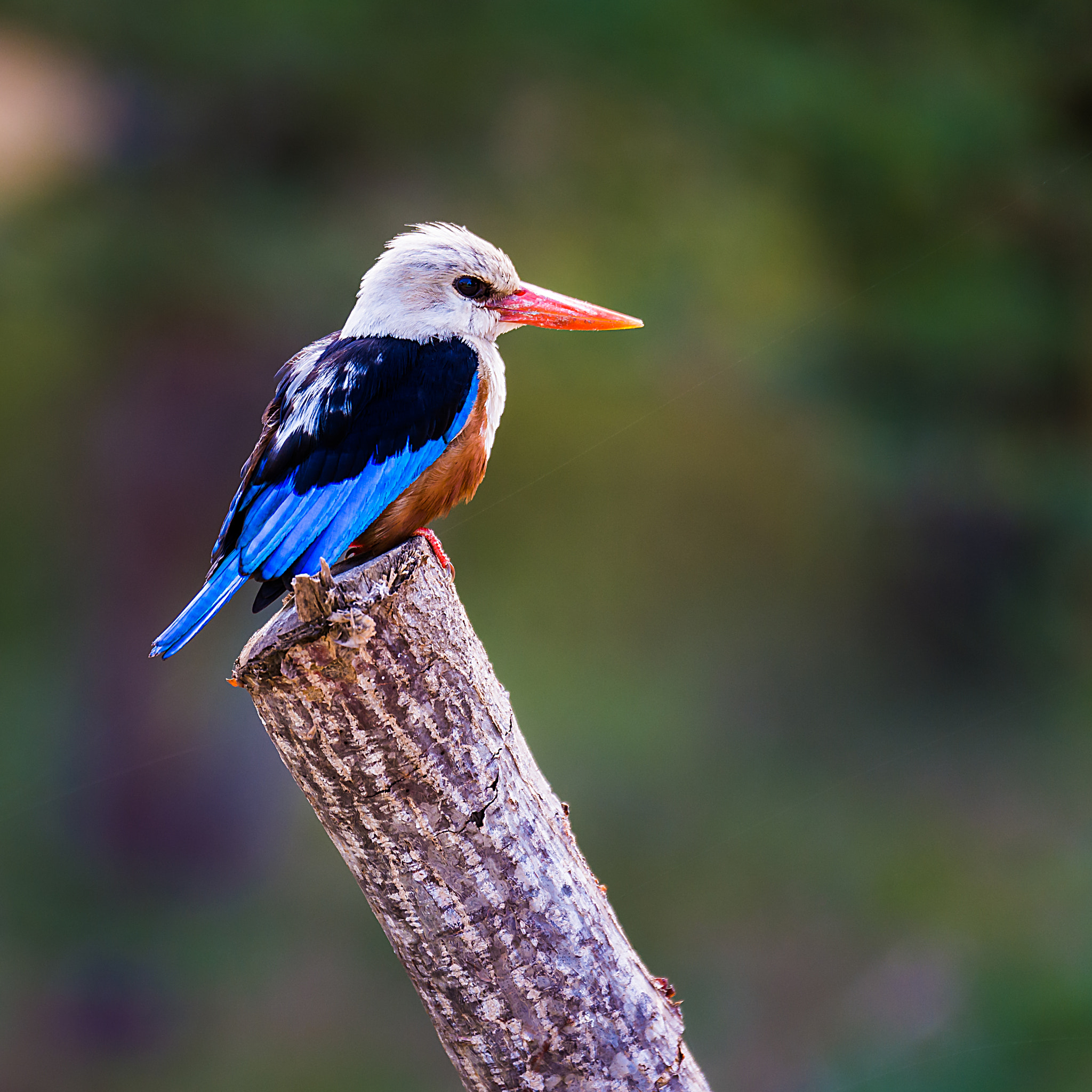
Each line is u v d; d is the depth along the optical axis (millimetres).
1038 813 15172
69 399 17266
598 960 4301
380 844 4215
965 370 12961
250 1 11406
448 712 4164
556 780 16266
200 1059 13094
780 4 12594
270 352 13703
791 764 16594
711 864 14945
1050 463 13211
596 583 19859
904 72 12328
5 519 18859
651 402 18547
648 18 11508
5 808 15039
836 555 18453
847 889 14414
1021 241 12852
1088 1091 11742
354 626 4012
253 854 15250
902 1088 12008
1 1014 13414
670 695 17828
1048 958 12953
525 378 16125
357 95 12055
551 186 12727
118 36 11695
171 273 12078
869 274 13102
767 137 12125
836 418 13461
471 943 4242
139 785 15039
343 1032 13211
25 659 17328
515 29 11547
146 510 14430
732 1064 12641
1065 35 12773
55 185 12258
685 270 12961
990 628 16688
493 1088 4363
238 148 12422
